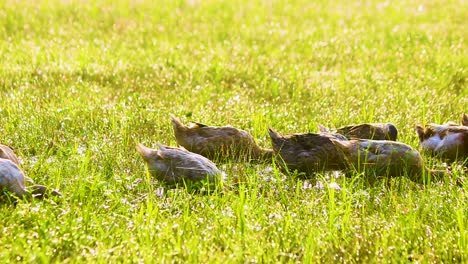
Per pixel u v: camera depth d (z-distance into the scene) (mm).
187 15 31688
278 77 20203
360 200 11148
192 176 11375
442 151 13109
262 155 12844
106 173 12055
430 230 10055
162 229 9594
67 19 29312
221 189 11305
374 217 10461
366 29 29000
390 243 9617
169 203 10766
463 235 9711
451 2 36656
